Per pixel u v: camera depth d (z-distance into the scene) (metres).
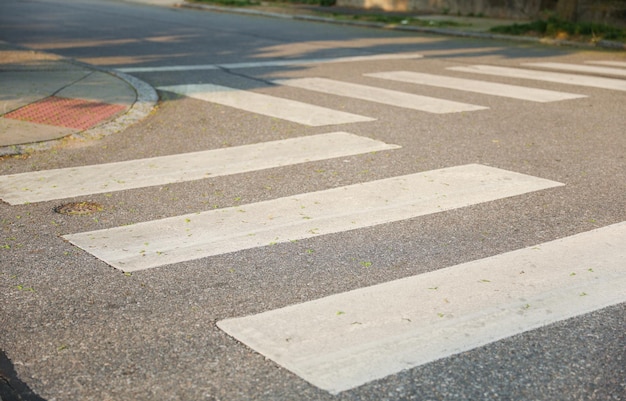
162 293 4.61
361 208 6.12
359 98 10.70
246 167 7.30
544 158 7.67
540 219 5.91
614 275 4.86
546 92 11.27
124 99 10.20
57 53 15.12
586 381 3.69
